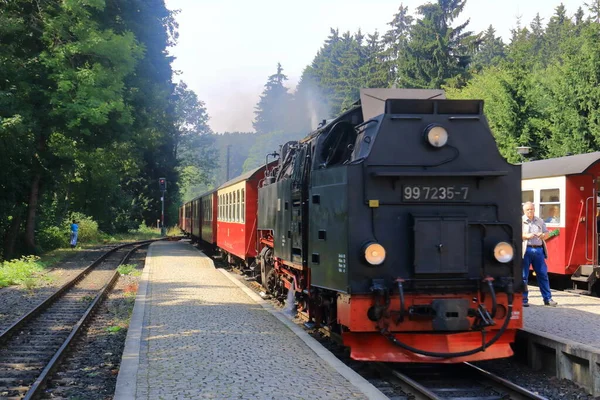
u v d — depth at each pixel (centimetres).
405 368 789
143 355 772
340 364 718
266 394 600
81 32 2175
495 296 705
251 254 1767
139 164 4403
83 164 3416
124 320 1199
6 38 2216
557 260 1461
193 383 639
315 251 828
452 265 706
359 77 5894
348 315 712
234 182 1997
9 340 1001
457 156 734
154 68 2881
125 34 2266
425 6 4569
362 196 714
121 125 2405
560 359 756
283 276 1204
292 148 1142
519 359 853
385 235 711
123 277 1978
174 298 1313
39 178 2661
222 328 955
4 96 2036
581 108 2555
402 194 715
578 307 1080
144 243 4238
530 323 912
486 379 724
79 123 2134
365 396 595
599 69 2492
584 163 1411
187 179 7275
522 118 2783
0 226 2520
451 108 743
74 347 959
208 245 3111
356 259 707
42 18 2206
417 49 4381
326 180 788
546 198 1521
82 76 2139
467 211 725
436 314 691
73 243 3416
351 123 868
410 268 711
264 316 1071
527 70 2816
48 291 1587
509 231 730
